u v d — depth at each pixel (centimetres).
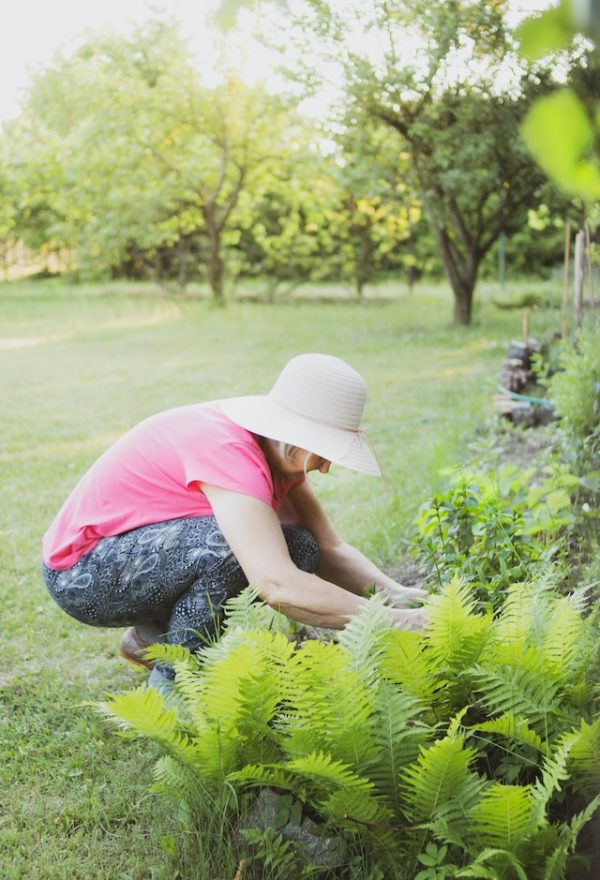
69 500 287
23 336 1376
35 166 1831
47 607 373
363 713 198
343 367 265
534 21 78
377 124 1166
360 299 1998
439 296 2084
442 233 1420
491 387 805
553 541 334
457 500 307
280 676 208
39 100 1872
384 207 1636
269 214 2102
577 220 1329
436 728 212
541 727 212
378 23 923
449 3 834
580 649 217
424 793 190
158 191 1711
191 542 266
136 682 311
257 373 988
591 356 502
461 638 218
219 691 207
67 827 235
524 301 1709
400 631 214
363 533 425
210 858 212
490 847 184
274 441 267
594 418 464
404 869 196
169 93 1597
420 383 898
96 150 1656
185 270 2173
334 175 1360
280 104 1253
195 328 1455
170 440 270
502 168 1173
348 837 207
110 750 266
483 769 224
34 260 2459
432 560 307
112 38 1602
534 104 76
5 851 226
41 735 277
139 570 270
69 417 763
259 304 1878
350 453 256
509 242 2359
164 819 233
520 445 577
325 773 188
